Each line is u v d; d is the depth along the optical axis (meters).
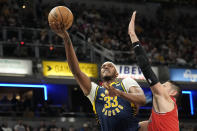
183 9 28.22
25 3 11.01
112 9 25.70
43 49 17.58
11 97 17.66
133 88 4.11
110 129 4.12
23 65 16.45
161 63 19.56
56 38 17.61
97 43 19.25
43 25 19.44
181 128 18.17
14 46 16.59
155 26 25.23
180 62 20.97
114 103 4.14
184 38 24.69
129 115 4.09
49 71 16.83
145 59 3.86
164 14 26.64
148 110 20.28
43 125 16.42
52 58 17.27
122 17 24.73
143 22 25.05
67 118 18.19
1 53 16.34
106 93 4.23
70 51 4.13
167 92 4.08
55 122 17.06
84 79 4.24
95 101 4.25
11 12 19.98
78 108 20.30
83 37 18.50
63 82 16.98
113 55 17.92
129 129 4.08
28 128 15.27
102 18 24.17
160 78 18.97
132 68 18.09
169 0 24.94
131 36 3.98
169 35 24.33
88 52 17.92
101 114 4.18
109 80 4.37
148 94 20.45
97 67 17.22
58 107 18.61
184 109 19.84
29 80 16.41
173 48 22.61
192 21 27.09
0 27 17.08
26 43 16.66
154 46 22.34
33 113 17.52
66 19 4.16
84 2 26.14
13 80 16.16
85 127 16.78
